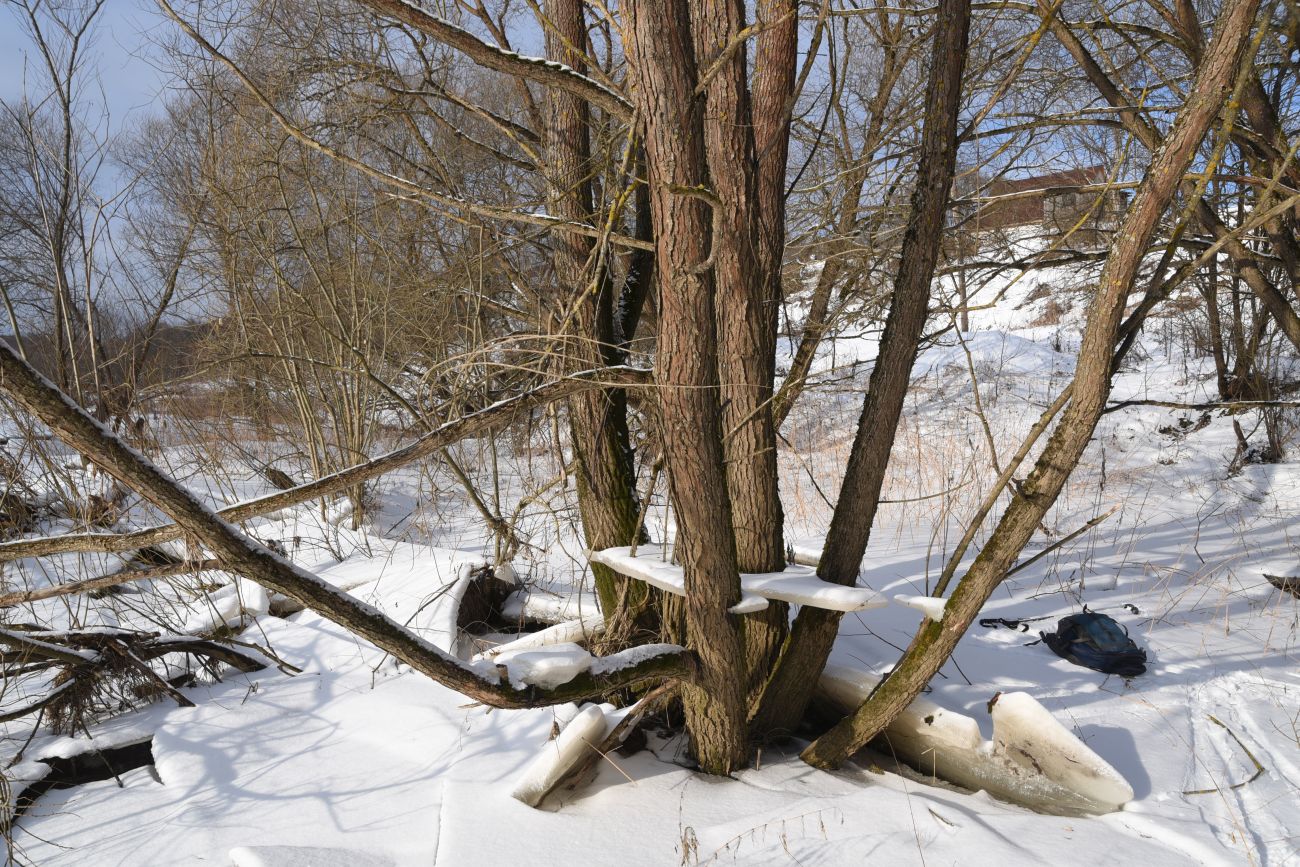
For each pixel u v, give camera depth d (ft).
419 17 9.20
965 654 15.48
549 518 24.00
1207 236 17.28
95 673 13.73
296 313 25.68
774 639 12.82
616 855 9.65
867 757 12.65
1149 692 13.80
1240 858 9.21
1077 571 19.72
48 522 22.07
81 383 26.13
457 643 16.80
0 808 11.52
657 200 9.31
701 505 10.23
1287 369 32.09
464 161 23.62
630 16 8.88
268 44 20.86
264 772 12.44
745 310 11.67
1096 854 9.27
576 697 9.96
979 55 19.03
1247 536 21.21
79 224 25.48
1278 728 12.24
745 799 10.95
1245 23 8.21
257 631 17.51
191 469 27.09
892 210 16.99
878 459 11.37
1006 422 33.96
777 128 11.66
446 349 23.59
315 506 26.48
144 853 10.74
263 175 24.43
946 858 9.12
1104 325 9.18
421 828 10.70
